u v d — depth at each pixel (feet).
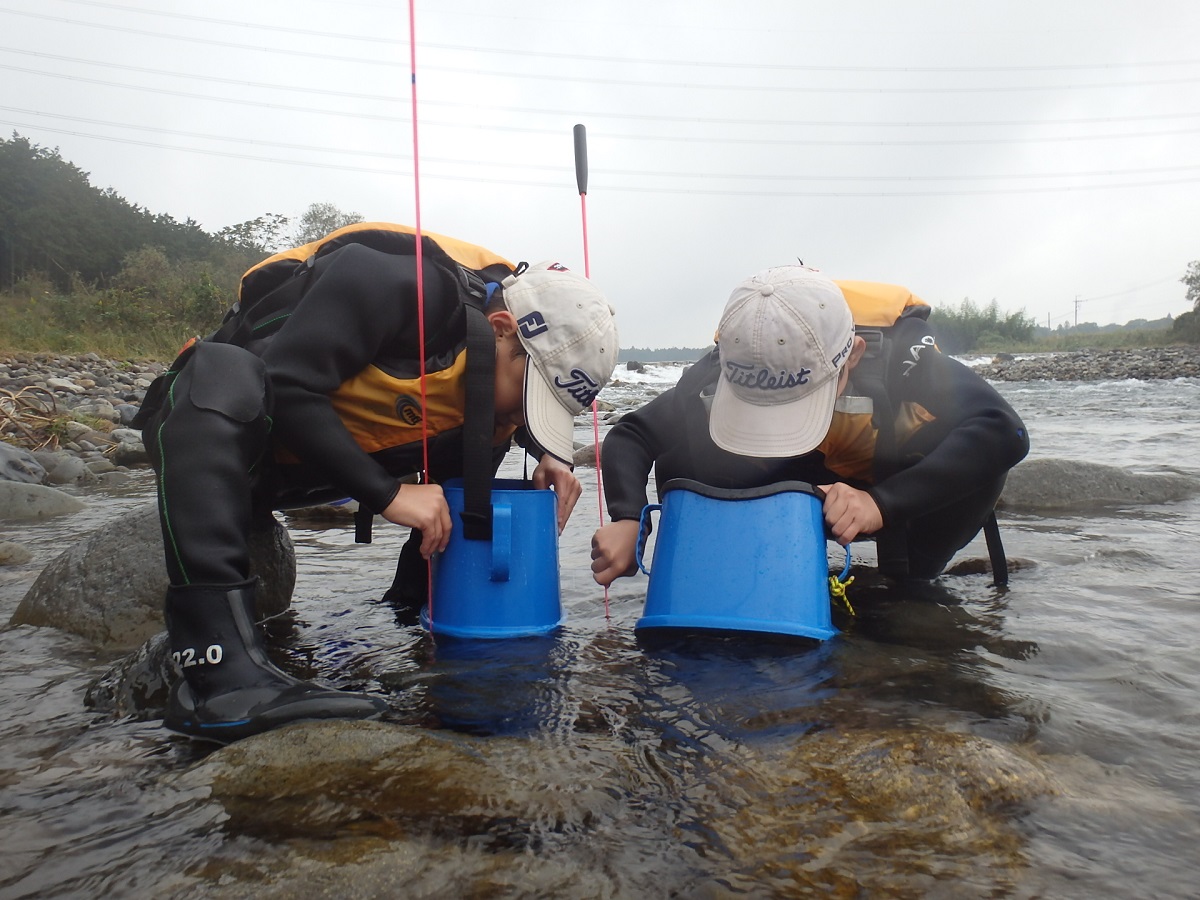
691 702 5.07
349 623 7.16
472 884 3.19
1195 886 3.16
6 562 9.40
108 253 135.44
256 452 5.67
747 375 6.77
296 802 3.75
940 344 7.68
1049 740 4.45
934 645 6.17
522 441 7.84
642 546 7.41
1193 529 10.73
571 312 6.15
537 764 4.16
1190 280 150.61
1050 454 19.35
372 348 6.12
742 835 3.55
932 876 3.23
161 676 5.42
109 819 3.66
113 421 28.53
